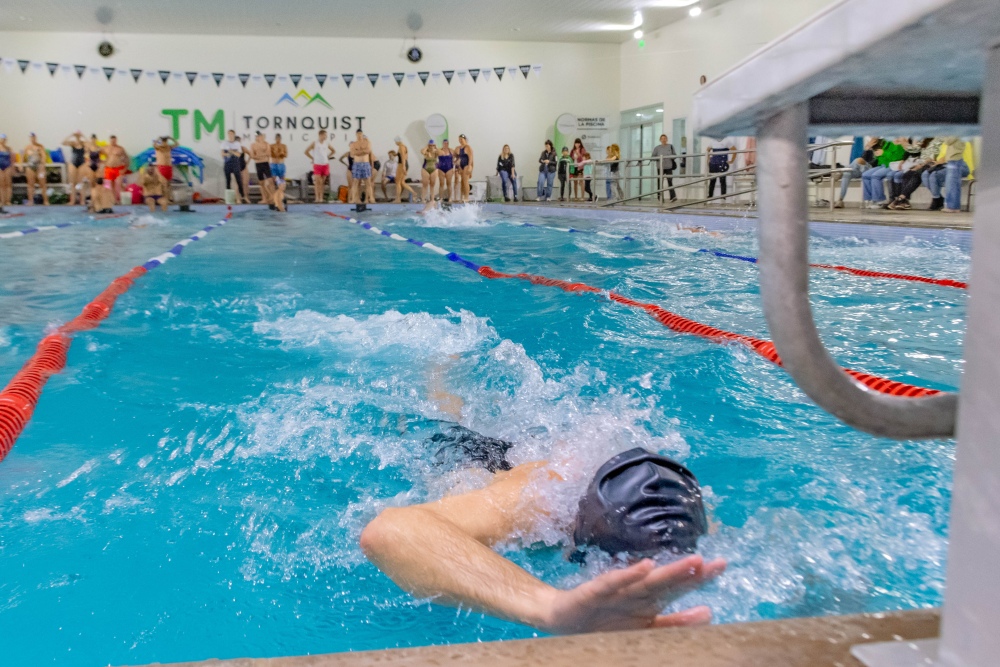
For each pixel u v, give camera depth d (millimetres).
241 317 4047
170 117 16656
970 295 501
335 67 17047
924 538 1569
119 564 1592
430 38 17156
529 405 2463
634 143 17594
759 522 1622
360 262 6484
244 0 13797
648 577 1017
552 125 17844
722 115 564
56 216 12797
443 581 1277
